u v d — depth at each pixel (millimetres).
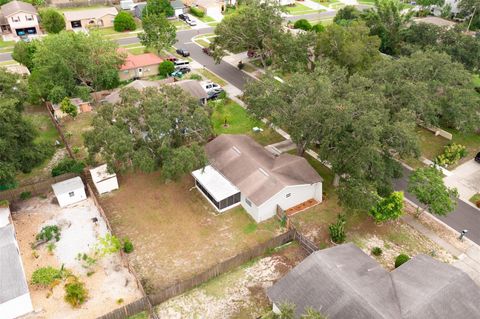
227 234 36344
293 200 39156
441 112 46656
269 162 41531
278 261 33844
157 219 37656
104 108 39469
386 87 43562
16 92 41156
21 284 28453
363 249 35281
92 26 85062
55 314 28781
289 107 41031
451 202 35688
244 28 62969
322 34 60406
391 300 26594
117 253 33938
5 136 35469
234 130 52438
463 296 27219
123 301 29891
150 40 68312
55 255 33375
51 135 50312
